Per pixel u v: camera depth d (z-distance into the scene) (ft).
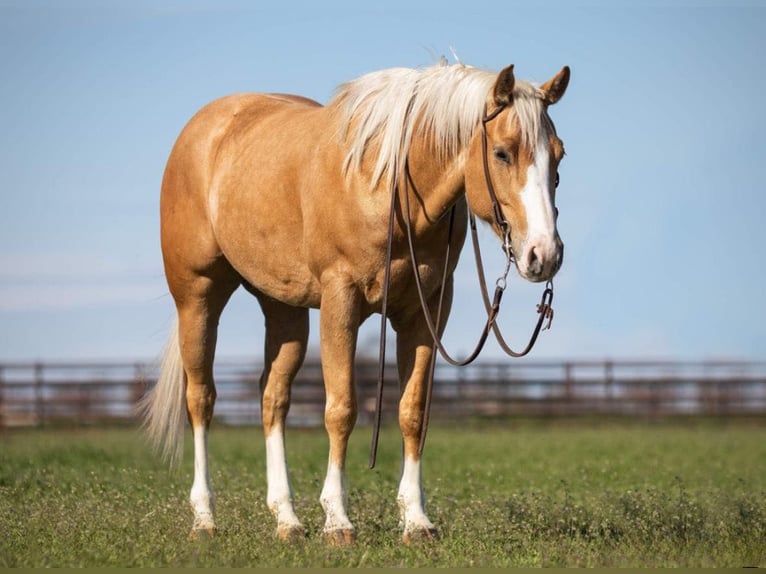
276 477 39.32
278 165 37.27
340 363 34.78
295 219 36.63
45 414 112.27
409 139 33.81
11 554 31.07
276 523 37.88
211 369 41.32
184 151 41.75
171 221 41.73
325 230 34.81
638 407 124.77
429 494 46.50
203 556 31.65
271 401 40.14
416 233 34.22
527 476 58.23
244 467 59.00
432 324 34.88
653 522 37.42
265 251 37.78
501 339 32.78
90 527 36.32
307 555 31.63
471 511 40.50
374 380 120.16
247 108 41.60
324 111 37.01
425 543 33.60
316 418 117.08
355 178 34.17
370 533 35.83
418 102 33.83
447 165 33.50
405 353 36.01
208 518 38.14
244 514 40.09
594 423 118.11
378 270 34.47
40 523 37.11
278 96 43.04
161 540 34.47
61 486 48.62
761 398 125.29
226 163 39.81
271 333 40.47
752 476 59.26
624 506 40.57
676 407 125.18
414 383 35.60
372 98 34.60
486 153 32.09
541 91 32.53
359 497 43.80
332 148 34.99
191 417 40.83
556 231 30.94
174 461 42.11
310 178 35.55
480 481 55.36
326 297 34.88
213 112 42.19
